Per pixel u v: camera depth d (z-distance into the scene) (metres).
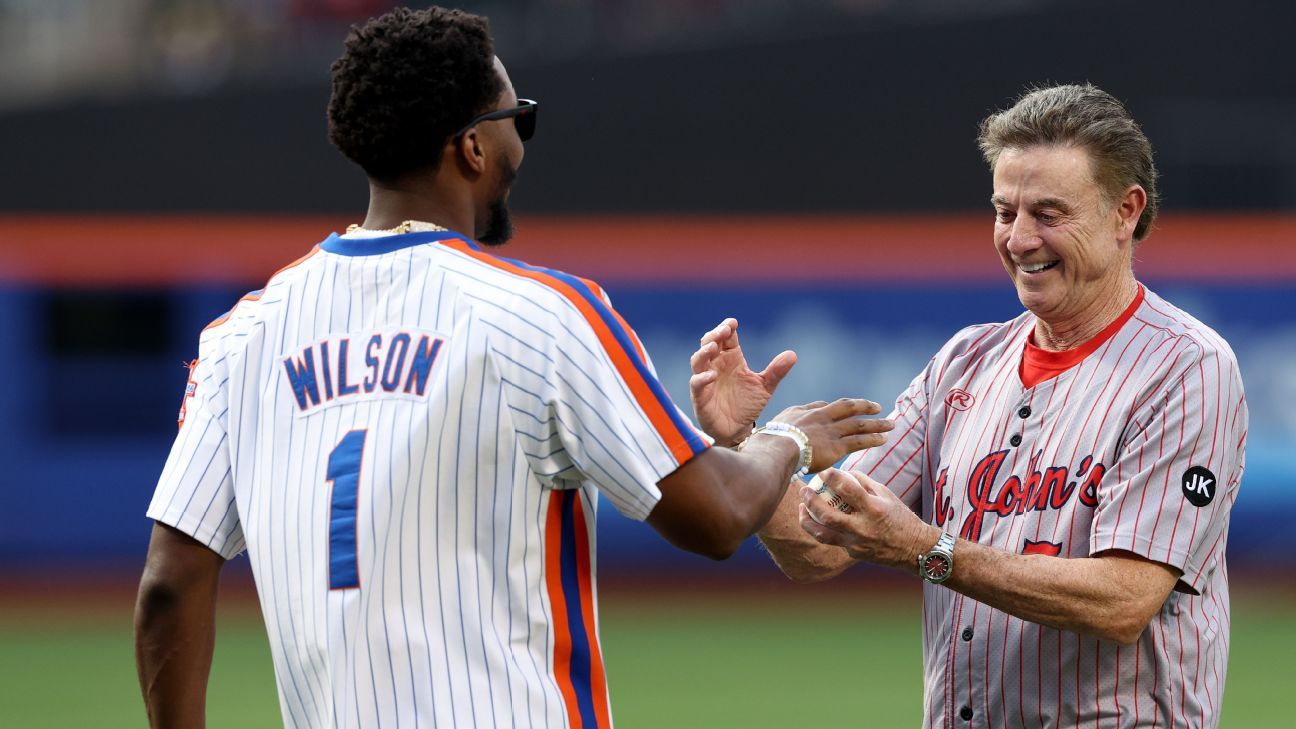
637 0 48.50
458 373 8.39
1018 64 46.53
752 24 47.06
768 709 28.31
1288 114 46.06
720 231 44.78
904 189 46.75
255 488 8.88
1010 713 10.95
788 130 46.72
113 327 45.41
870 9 46.72
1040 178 10.80
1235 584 42.22
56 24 53.34
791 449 9.72
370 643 8.33
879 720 27.23
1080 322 11.20
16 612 40.56
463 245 8.78
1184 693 10.70
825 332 44.44
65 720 27.67
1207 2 46.03
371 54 8.75
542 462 8.48
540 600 8.54
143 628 9.27
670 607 41.72
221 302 45.81
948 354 12.27
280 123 45.84
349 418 8.57
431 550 8.35
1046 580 10.14
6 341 44.53
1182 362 10.66
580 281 8.73
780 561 12.65
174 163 45.56
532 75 46.28
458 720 8.25
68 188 45.19
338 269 8.92
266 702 28.81
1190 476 10.41
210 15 52.28
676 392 44.62
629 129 46.62
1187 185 46.22
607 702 8.84
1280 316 42.34
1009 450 11.25
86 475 45.00
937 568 10.29
